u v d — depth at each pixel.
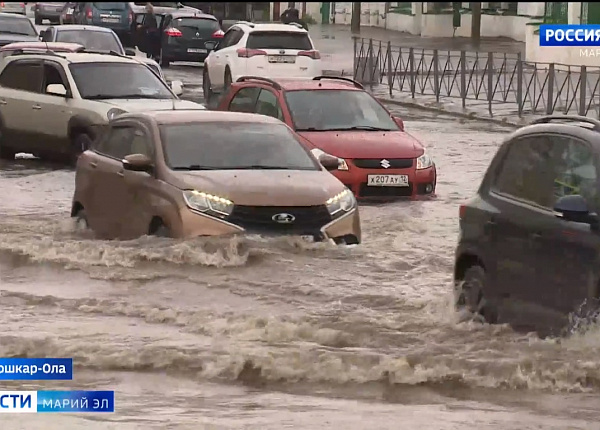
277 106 42.50
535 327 20.62
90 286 25.72
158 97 47.44
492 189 22.62
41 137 47.81
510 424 16.59
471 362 19.48
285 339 21.28
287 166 29.94
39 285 25.86
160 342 20.98
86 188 32.22
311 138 40.19
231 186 27.97
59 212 36.41
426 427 16.44
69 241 29.77
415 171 39.94
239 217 27.69
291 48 75.88
